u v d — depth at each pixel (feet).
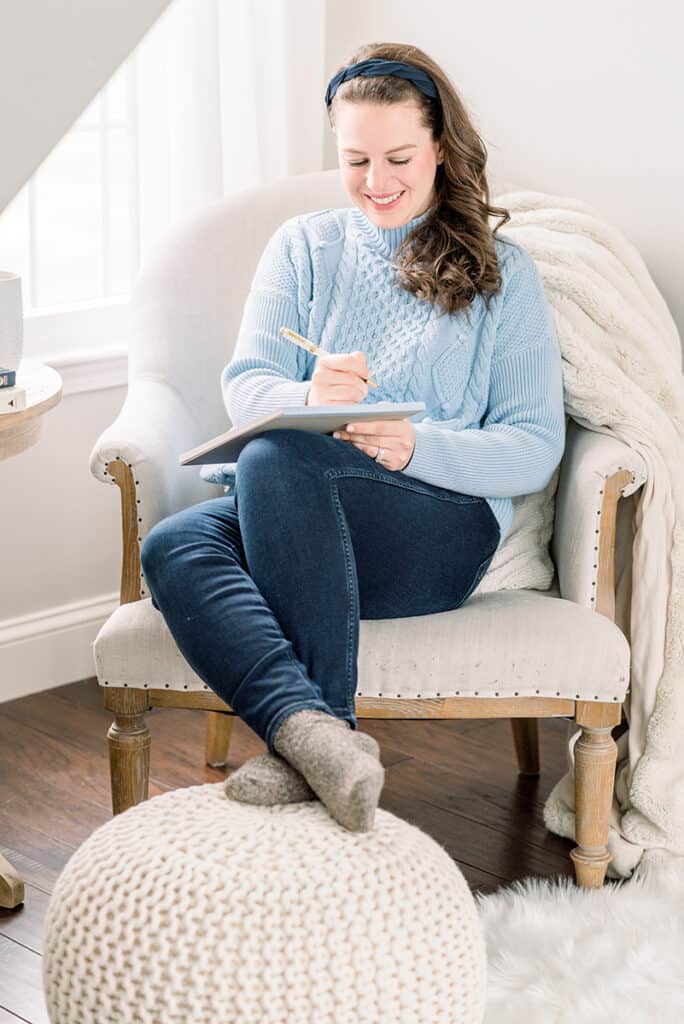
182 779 7.77
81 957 4.27
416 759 8.11
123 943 4.20
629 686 6.75
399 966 4.23
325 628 5.34
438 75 6.35
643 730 6.70
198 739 8.28
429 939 4.30
